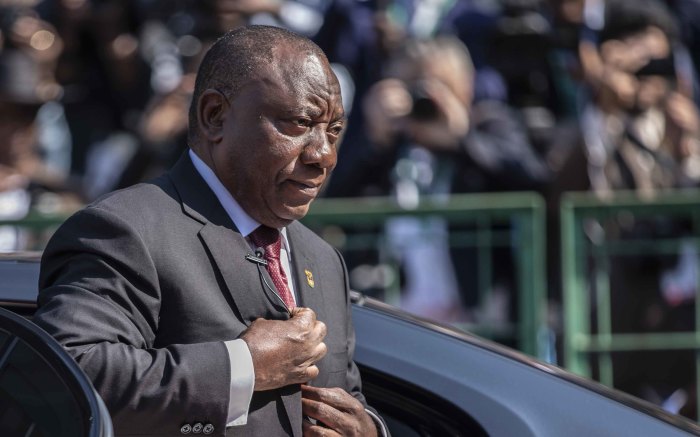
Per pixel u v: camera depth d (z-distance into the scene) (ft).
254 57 27.99
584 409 31.37
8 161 67.51
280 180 27.96
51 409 22.03
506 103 67.56
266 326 27.12
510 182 65.26
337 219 62.90
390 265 62.75
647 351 63.16
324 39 69.41
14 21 70.54
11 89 67.41
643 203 62.90
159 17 73.56
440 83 65.41
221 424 26.02
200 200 28.37
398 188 65.31
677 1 75.31
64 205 68.95
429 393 31.09
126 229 26.71
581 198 63.10
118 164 72.49
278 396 27.61
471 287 62.64
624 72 67.97
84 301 25.91
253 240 28.81
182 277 27.22
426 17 68.85
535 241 62.34
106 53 73.92
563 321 63.05
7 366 22.90
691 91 72.59
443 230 62.80
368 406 30.01
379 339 32.09
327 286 30.55
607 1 68.90
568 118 67.51
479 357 32.22
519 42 67.56
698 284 62.95
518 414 30.76
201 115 28.58
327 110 28.25
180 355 26.07
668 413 33.30
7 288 29.63
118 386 25.29
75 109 73.56
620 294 63.05
